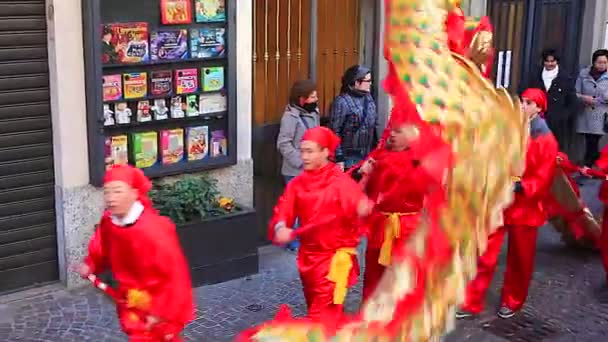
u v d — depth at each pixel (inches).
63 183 253.4
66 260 258.8
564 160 277.7
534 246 245.6
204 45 268.1
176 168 269.6
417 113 119.5
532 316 253.4
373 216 218.7
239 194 289.9
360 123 294.2
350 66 325.7
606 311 259.4
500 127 121.8
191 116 270.7
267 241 308.8
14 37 242.4
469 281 120.9
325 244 203.6
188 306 171.5
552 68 392.2
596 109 393.7
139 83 257.3
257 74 301.3
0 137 246.2
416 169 200.5
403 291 120.2
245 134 287.4
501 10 374.0
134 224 167.3
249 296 259.8
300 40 308.8
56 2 240.5
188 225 257.4
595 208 354.6
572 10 400.8
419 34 124.6
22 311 244.1
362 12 324.8
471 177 118.0
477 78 125.4
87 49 245.4
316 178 203.2
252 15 293.6
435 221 119.6
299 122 284.4
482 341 235.8
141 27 254.1
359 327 122.3
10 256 255.1
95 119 249.8
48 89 250.8
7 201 251.4
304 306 254.2
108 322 238.7
